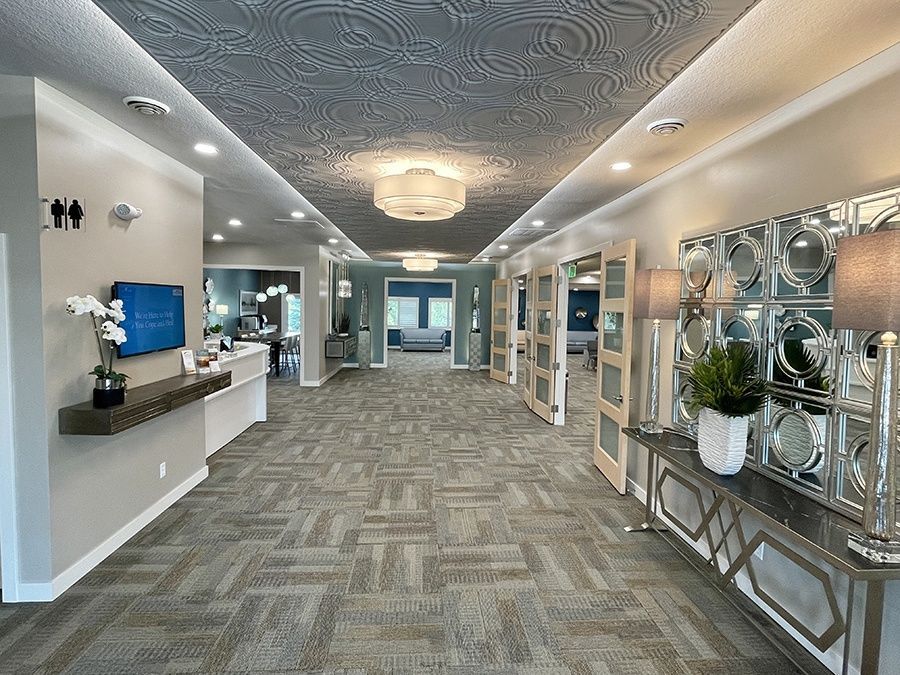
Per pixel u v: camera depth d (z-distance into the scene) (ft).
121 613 7.46
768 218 7.73
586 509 11.68
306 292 27.32
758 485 7.36
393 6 4.55
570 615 7.64
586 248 16.75
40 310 7.40
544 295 21.85
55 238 7.63
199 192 12.28
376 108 7.03
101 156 8.64
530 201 13.08
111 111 8.28
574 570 8.95
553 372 20.02
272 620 7.37
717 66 6.23
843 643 6.22
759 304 7.94
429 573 8.76
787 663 6.69
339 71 5.89
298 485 12.88
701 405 8.08
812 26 5.29
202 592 8.04
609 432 14.01
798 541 5.65
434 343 51.06
